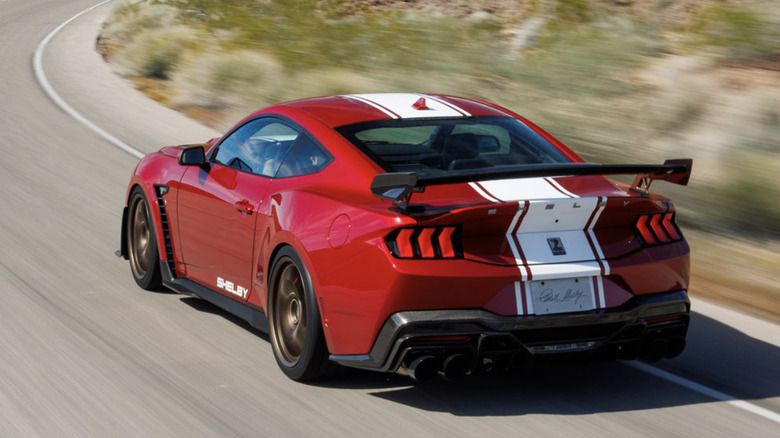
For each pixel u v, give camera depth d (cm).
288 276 480
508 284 413
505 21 2498
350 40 1956
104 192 959
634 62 1549
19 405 430
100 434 400
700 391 484
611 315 427
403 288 404
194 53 2012
